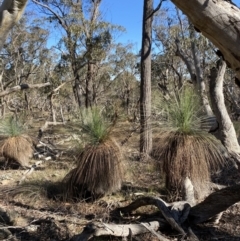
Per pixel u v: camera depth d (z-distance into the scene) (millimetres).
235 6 1560
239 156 5273
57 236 3406
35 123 17625
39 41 22703
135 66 24172
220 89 5559
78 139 4945
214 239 3361
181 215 3518
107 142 4797
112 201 4570
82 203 4520
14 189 5031
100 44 14625
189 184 4230
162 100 4941
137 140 7801
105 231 3154
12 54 21500
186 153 4273
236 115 9055
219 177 5234
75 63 15164
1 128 7219
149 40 7730
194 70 9133
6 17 1767
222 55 1678
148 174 5691
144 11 7941
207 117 4914
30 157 7508
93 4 15273
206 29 1570
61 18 14992
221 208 3479
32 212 4207
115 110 5359
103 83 23344
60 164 6934
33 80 24016
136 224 3400
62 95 21234
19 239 3338
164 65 18391
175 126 4434
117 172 4699
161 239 3158
